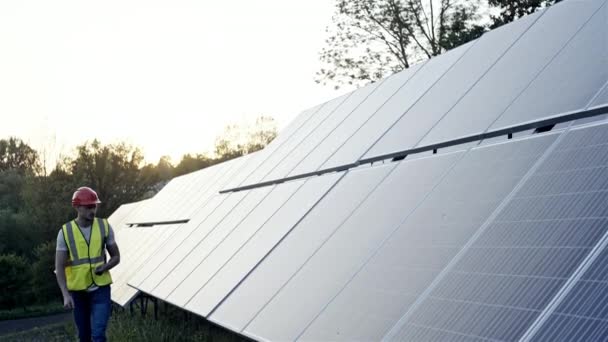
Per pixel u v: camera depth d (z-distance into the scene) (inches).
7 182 2810.0
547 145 196.5
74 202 323.3
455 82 332.2
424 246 199.6
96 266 321.1
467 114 280.5
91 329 328.8
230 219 488.7
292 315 231.0
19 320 1242.6
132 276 660.1
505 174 200.7
